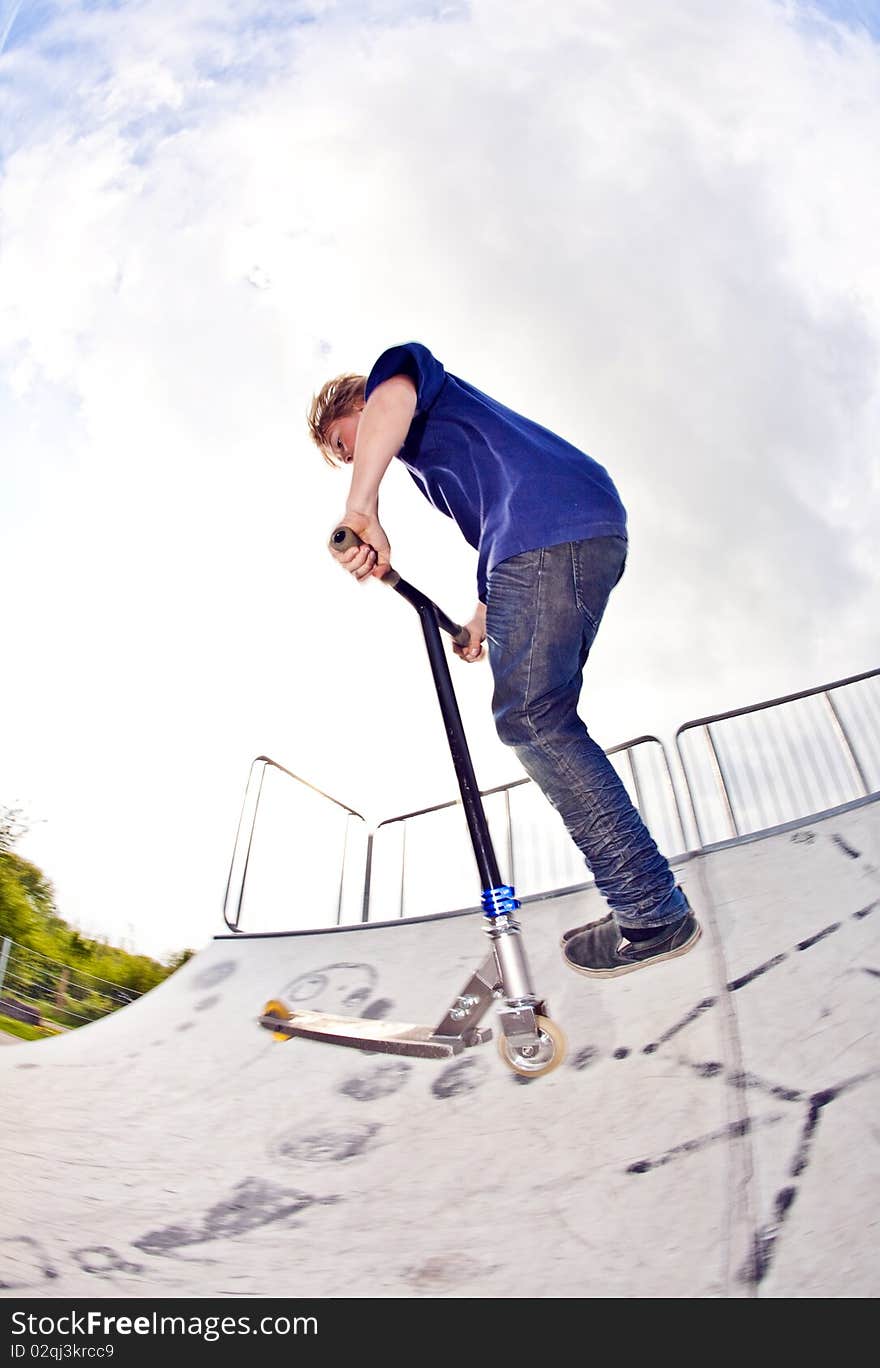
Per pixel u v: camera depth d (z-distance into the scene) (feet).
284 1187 5.97
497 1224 5.08
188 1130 7.29
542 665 4.01
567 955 4.62
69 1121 7.87
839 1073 5.79
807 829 11.18
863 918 8.32
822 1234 4.46
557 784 4.14
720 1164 5.20
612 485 4.31
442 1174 5.72
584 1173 5.39
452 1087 6.92
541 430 4.43
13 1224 5.79
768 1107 5.60
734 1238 4.60
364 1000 10.59
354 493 3.91
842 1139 5.12
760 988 7.27
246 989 11.87
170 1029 10.73
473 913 12.42
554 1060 3.31
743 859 10.81
